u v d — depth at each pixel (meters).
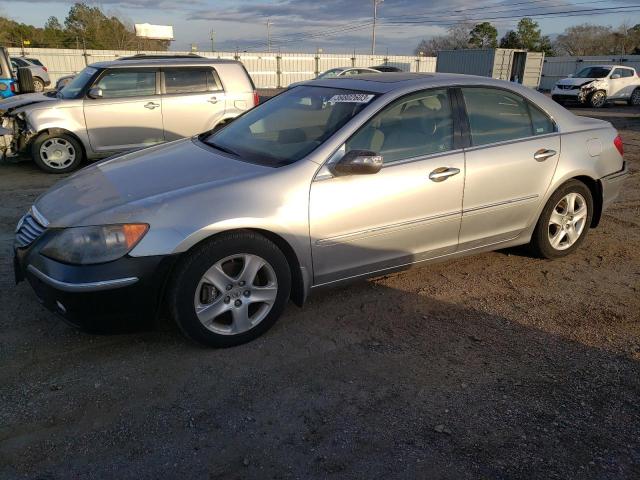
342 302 3.92
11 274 4.21
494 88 4.14
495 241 4.26
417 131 3.74
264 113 4.29
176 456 2.43
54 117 7.93
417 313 3.80
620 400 2.88
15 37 57.34
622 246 5.20
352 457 2.45
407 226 3.67
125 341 3.33
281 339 3.41
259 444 2.52
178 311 3.05
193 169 3.44
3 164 8.76
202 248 3.01
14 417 2.64
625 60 37.19
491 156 3.97
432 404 2.82
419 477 2.34
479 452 2.49
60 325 3.49
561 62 40.44
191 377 3.00
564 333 3.57
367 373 3.08
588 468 2.41
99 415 2.68
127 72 8.32
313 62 38.25
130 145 8.48
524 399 2.88
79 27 58.62
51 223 3.03
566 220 4.64
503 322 3.70
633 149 10.72
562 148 4.37
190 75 8.68
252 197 3.13
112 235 2.87
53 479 2.29
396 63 41.25
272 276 3.28
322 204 3.32
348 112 3.64
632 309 3.93
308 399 2.84
